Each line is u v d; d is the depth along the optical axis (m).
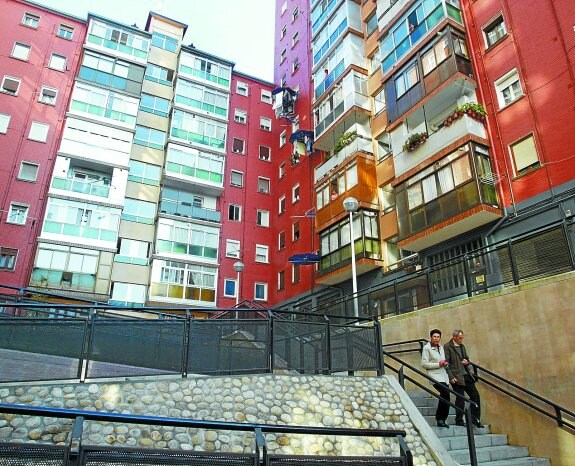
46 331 7.14
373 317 10.12
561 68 14.71
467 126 15.98
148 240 26.56
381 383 9.06
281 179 30.72
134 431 6.48
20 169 23.72
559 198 13.84
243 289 27.66
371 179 21.17
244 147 31.62
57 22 27.73
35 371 6.89
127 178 27.20
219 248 28.00
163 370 7.75
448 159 16.44
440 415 8.28
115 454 3.53
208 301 26.31
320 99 25.75
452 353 8.54
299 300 25.09
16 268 22.03
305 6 32.19
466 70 17.42
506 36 16.67
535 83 15.37
